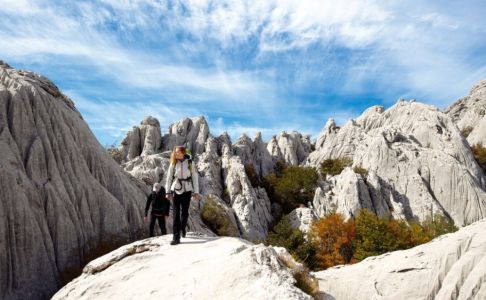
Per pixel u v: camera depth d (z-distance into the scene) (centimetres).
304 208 7788
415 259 3094
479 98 15025
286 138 12512
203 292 698
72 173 2375
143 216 2761
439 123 10094
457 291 2739
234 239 1075
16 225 1920
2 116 2241
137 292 848
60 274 2064
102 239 2367
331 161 10456
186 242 1120
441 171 8606
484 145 11062
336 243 6078
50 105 2484
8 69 2609
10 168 2030
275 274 660
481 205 8044
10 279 1844
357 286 3138
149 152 8169
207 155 8144
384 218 6769
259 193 8162
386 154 9150
